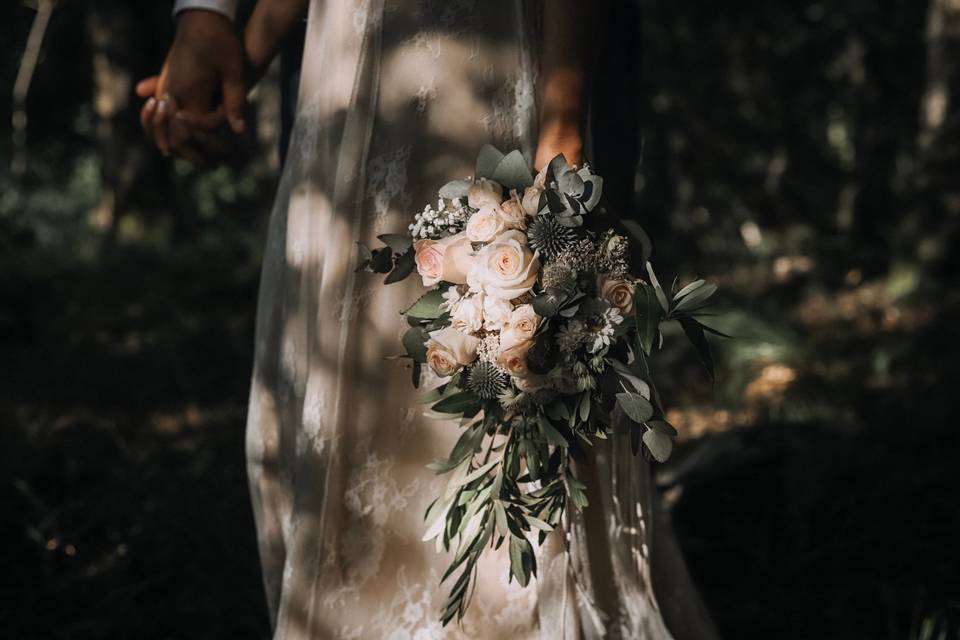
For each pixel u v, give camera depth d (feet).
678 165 40.52
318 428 7.30
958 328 25.32
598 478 7.47
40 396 21.58
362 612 7.31
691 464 14.03
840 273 34.53
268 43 8.42
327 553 7.30
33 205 61.36
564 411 6.48
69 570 12.25
